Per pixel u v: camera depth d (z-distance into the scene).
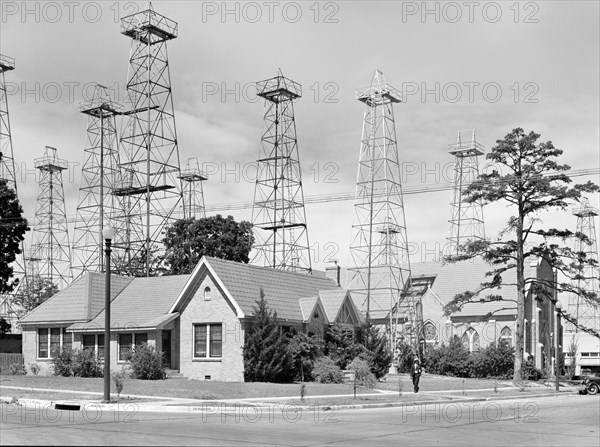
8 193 73.12
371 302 89.25
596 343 96.81
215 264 49.75
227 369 47.72
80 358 51.09
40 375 53.47
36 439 19.02
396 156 78.81
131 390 38.50
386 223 77.06
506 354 70.94
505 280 83.81
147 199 74.25
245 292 49.78
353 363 47.41
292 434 23.25
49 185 96.25
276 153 78.25
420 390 48.03
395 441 21.98
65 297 56.62
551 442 22.33
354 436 23.09
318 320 53.38
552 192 57.56
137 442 19.25
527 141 59.03
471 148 91.81
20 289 93.31
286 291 54.00
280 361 46.59
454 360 72.25
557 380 57.22
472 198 60.91
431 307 84.44
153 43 74.94
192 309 49.94
